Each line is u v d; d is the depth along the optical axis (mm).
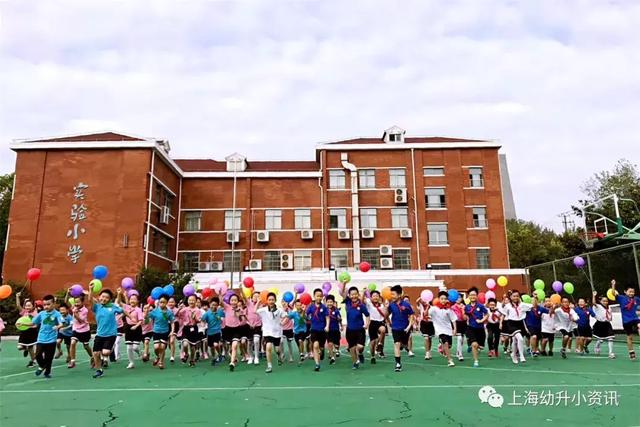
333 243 33719
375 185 34625
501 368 10156
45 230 27359
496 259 32906
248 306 11586
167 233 31500
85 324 11102
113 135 29688
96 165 28234
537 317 12484
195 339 11344
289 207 34562
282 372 9812
